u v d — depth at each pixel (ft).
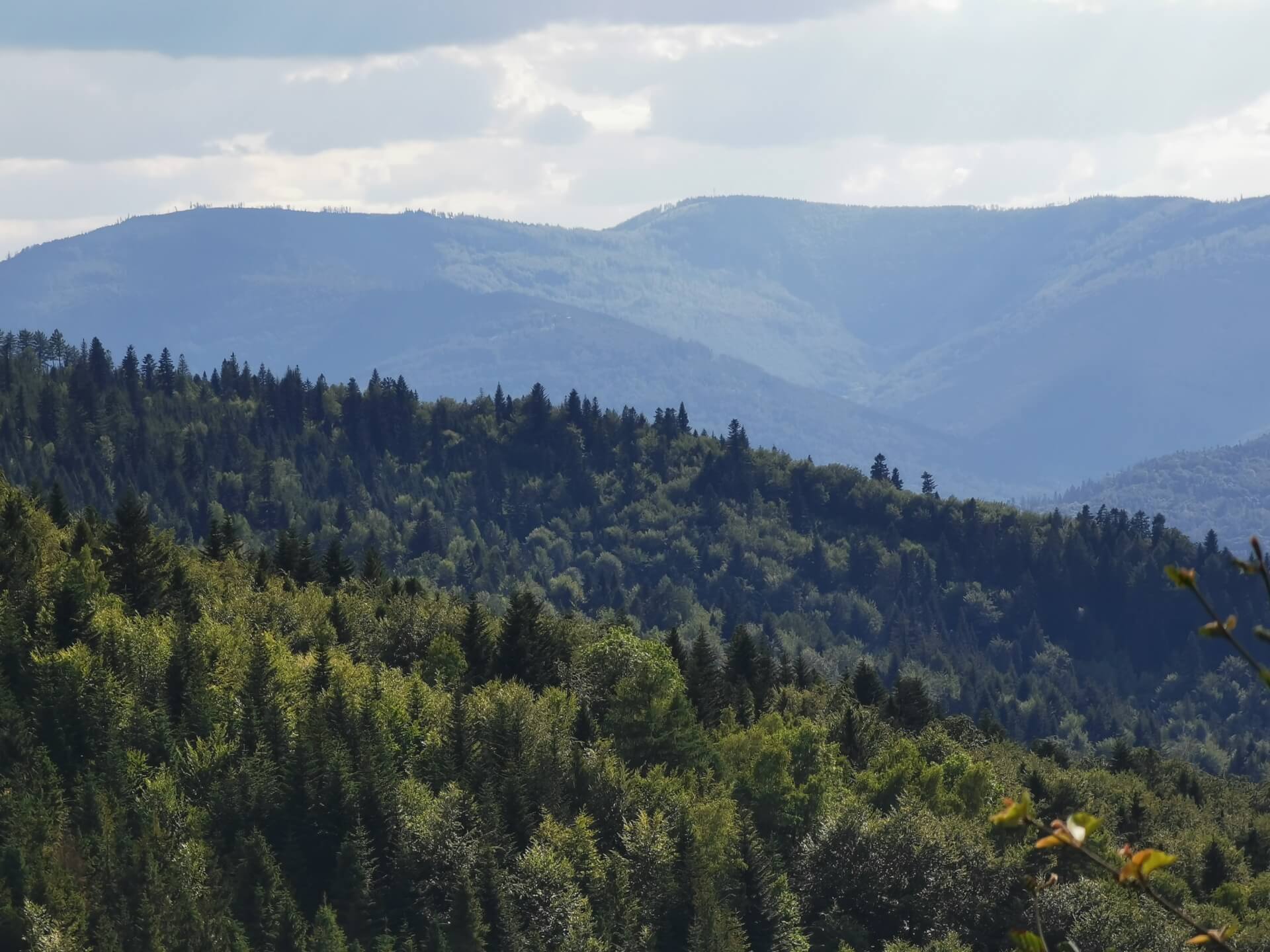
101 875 408.26
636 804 522.06
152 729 519.19
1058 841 53.88
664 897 466.29
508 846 477.36
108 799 452.35
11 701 489.26
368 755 497.46
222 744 509.35
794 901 480.23
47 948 367.04
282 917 413.39
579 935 429.38
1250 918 499.10
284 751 523.70
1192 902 550.36
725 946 435.12
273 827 467.11
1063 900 449.06
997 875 468.75
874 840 504.02
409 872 454.40
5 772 455.22
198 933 398.62
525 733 547.90
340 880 440.04
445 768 531.50
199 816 460.14
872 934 486.79
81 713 506.89
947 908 473.26
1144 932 428.15
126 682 558.56
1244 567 52.90
